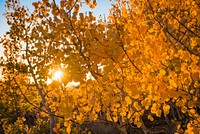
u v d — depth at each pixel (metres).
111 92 2.47
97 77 2.42
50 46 2.35
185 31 2.89
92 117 2.64
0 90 10.62
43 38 2.39
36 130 11.48
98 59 2.27
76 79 2.33
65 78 2.34
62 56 2.32
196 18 2.84
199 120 2.72
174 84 2.25
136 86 2.37
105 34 2.30
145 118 9.45
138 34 2.50
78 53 2.29
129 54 2.31
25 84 3.03
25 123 13.98
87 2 2.38
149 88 2.32
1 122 12.82
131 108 2.81
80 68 2.31
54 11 2.32
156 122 8.73
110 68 2.25
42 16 2.35
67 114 2.51
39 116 13.06
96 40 2.26
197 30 2.87
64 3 2.32
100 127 8.04
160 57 2.38
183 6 2.93
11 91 9.94
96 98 2.57
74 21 2.33
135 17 2.84
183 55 2.37
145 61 2.29
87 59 2.28
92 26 2.33
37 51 2.47
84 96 2.62
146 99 2.55
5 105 12.01
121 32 2.23
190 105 2.45
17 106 11.84
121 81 2.48
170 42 2.77
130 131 6.49
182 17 2.98
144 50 2.41
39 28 2.35
